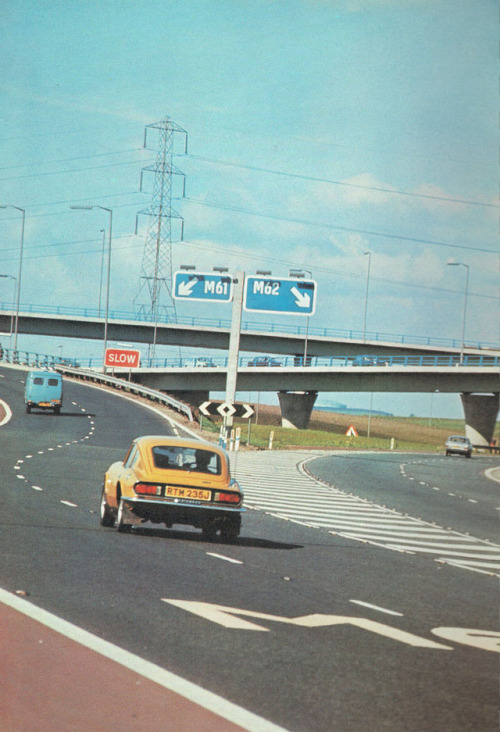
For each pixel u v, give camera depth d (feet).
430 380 303.48
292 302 114.73
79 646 23.20
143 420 191.72
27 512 54.29
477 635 28.58
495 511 84.64
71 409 204.33
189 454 48.47
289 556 44.62
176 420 200.03
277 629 27.20
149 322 372.99
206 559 40.98
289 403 334.03
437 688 21.74
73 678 20.31
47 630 24.72
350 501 81.92
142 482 46.73
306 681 21.63
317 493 87.92
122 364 325.21
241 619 28.22
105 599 29.68
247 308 114.73
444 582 39.99
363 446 240.94
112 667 21.44
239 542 48.88
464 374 297.94
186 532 52.34
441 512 78.95
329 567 41.75
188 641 24.77
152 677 20.84
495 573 44.75
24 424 162.30
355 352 378.94
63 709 18.10
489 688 22.03
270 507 72.08
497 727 18.89
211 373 329.11
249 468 117.50
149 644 24.09
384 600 34.01
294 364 327.26
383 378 308.81
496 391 296.10
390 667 23.53
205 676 21.38
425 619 30.78
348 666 23.35
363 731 18.20
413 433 450.71
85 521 52.44
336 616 29.99
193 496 46.88
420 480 120.57
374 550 50.14
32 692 19.06
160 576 35.09
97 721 17.52
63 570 34.81
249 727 17.87
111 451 121.29
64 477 81.61
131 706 18.58
